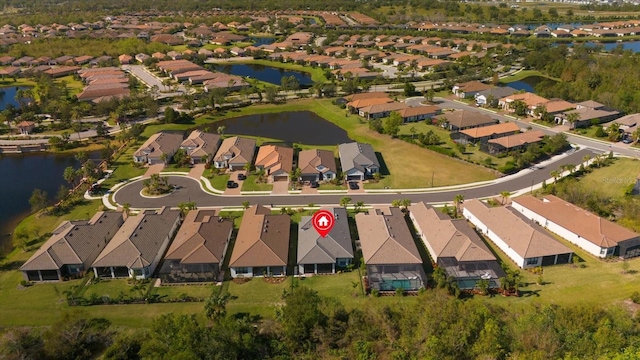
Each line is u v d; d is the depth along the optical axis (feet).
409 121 502.79
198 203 325.62
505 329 191.93
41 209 318.86
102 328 207.62
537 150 387.34
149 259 247.91
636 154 396.16
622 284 229.86
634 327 193.16
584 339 179.93
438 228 268.00
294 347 192.03
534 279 237.86
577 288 228.22
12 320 215.51
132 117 513.86
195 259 243.19
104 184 356.79
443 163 388.37
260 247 249.34
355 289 232.73
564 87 564.71
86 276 248.11
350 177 358.64
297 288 233.76
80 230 267.39
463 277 234.17
